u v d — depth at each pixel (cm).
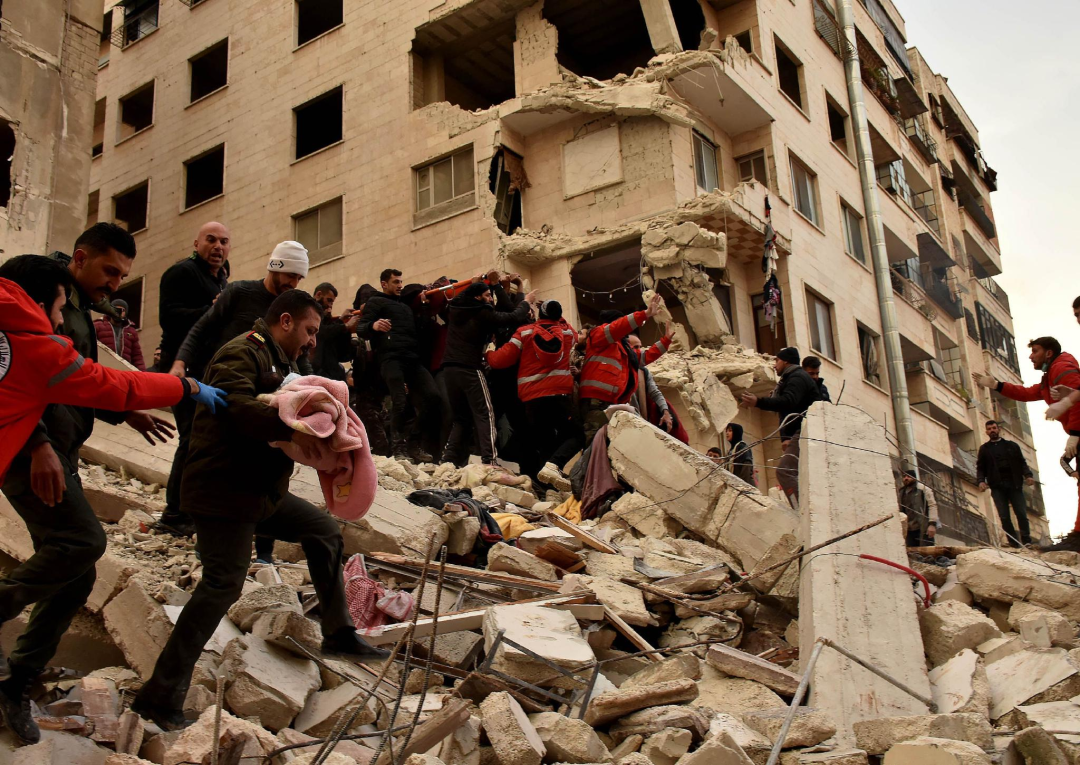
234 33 2823
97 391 353
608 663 548
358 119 2464
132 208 3047
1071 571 675
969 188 3984
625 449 838
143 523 639
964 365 3478
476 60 2519
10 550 550
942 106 3847
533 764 402
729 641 602
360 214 2394
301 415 408
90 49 1577
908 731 424
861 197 2680
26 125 1453
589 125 2175
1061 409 851
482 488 941
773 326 2073
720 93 2134
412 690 477
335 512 430
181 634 405
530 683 480
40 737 365
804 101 2477
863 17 3103
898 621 546
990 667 538
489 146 2197
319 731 426
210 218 2712
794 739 439
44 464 362
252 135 2689
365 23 2520
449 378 1098
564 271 2102
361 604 551
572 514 898
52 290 373
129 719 392
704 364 1903
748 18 2314
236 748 360
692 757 390
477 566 710
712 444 1842
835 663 510
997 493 1350
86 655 491
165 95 2953
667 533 784
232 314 610
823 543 583
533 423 1080
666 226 1964
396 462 952
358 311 1177
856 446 693
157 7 3069
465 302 1101
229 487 412
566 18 2358
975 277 4066
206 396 397
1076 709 470
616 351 1070
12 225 1404
